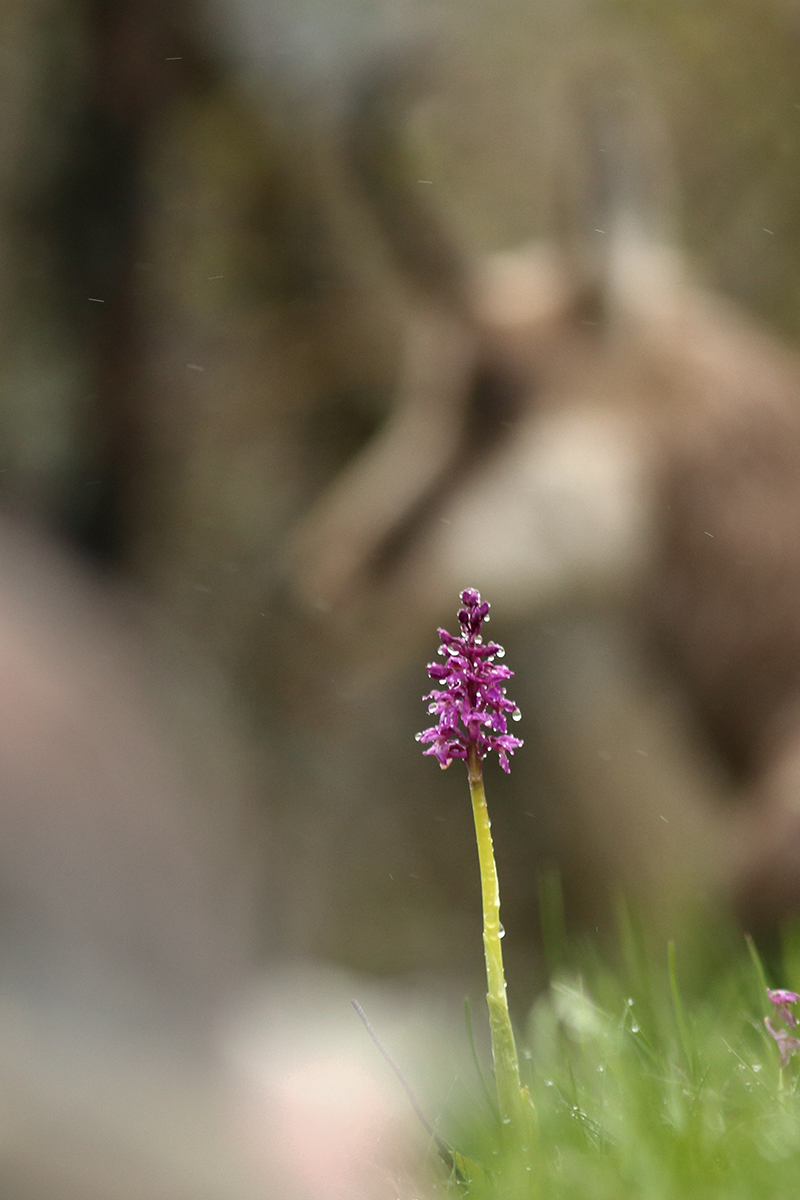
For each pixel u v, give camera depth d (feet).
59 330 19.47
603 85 17.56
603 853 16.26
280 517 21.65
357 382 22.67
